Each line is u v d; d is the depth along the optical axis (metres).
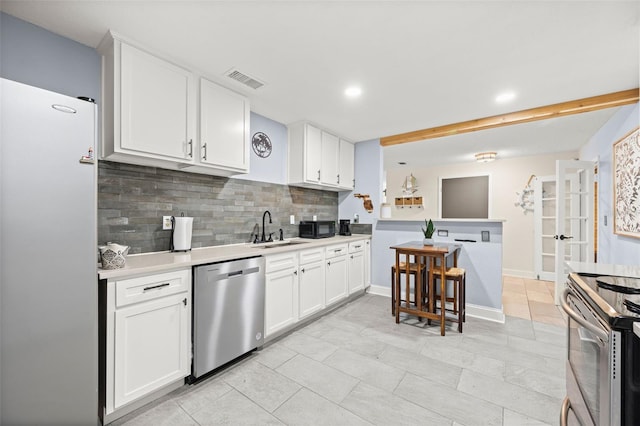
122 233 2.00
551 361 2.12
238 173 2.55
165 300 1.68
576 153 4.67
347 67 2.08
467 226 3.26
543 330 2.71
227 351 1.99
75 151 1.30
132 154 1.78
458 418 1.52
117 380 1.47
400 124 3.38
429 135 3.54
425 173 6.23
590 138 3.81
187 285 1.79
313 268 2.88
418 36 1.71
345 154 4.00
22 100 1.17
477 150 4.62
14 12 1.51
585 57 1.91
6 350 1.14
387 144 3.92
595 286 1.12
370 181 4.07
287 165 3.43
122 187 2.01
